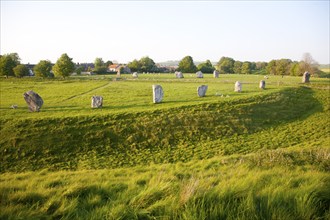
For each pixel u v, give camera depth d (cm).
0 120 2758
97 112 3116
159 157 2233
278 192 481
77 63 18638
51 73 9988
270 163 1023
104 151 2364
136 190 590
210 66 14788
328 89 5194
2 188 675
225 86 5628
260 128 2995
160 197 501
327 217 409
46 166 2098
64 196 564
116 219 421
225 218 409
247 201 438
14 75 9712
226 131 2856
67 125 2708
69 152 2325
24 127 2628
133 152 2364
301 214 413
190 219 393
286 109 3747
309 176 627
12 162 2167
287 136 2728
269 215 411
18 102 3972
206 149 2397
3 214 436
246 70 14450
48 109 3312
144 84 6334
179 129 2839
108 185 669
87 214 446
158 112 3180
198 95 4153
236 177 664
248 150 2350
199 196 462
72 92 5022
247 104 3662
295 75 10906
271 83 6138
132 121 2897
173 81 6962
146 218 435
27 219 430
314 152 1154
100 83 6669
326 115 3528
